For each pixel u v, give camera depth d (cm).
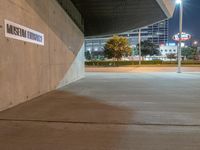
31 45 972
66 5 1557
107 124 577
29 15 955
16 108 760
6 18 773
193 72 2902
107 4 1909
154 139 474
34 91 993
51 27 1227
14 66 820
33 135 501
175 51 11988
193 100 905
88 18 2466
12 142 461
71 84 1512
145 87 1333
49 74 1188
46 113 688
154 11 2172
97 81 1717
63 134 507
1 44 739
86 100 907
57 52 1325
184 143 451
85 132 519
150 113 688
